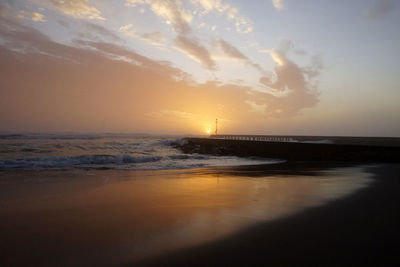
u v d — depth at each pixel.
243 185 6.30
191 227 3.25
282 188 5.90
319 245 2.66
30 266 2.23
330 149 14.43
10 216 3.68
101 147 21.12
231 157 17.55
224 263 2.28
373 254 2.45
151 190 5.65
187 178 7.48
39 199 4.70
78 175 7.68
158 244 2.72
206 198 4.89
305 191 5.52
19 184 6.06
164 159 14.10
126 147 22.69
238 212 3.92
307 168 10.21
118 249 2.59
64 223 3.40
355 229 3.13
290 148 16.34
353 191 5.48
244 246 2.65
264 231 3.09
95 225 3.33
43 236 2.94
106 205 4.34
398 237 2.87
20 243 2.73
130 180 6.99
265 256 2.41
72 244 2.71
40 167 9.38
